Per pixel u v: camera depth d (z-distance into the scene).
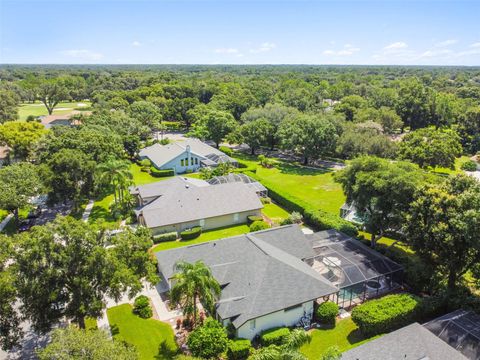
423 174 41.34
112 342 20.59
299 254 37.06
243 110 125.62
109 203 59.72
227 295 30.39
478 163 86.31
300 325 30.36
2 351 27.23
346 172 44.78
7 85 161.50
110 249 27.97
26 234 25.22
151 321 30.75
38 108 155.62
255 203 53.72
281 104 119.81
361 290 34.28
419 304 30.31
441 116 119.50
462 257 32.06
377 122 106.12
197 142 89.25
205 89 156.75
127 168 54.78
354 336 29.31
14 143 71.88
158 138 112.12
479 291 34.81
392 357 23.69
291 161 90.50
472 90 161.88
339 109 122.06
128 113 108.19
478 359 24.25
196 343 25.78
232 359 26.47
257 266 31.86
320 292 30.81
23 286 23.64
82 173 52.47
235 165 81.06
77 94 179.75
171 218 47.59
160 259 35.88
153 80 192.75
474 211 28.73
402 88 129.50
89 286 24.97
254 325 28.42
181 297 29.20
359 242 40.75
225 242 36.47
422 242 33.53
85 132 63.94
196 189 52.75
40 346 27.86
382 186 38.56
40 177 50.31
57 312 25.67
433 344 24.83
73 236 24.81
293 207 55.75
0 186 45.44
